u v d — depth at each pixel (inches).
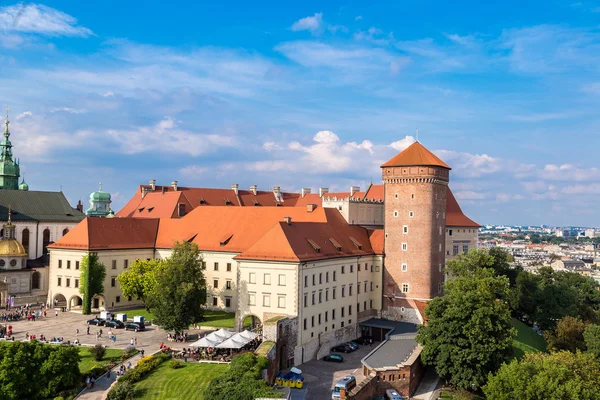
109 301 4744.1
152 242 5132.9
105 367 3213.6
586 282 6412.4
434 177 4564.5
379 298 4682.6
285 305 3624.5
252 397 2568.9
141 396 2817.4
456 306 3395.7
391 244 4660.4
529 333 4820.4
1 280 5177.2
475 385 3235.7
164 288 3737.7
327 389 3100.4
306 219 4628.4
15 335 3865.7
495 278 4212.6
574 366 3107.8
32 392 2866.6
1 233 5708.7
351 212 4840.1
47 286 5605.3
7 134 6904.5
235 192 6550.2
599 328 4207.7
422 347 3646.7
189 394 2795.3
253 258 3747.5
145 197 6156.5
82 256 4640.8
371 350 4055.1
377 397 3157.0
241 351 3260.3
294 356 3533.5
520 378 2807.6
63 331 3998.5
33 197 6151.6
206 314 4530.0
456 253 5949.8
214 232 4899.1
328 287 3988.7
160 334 3946.9
